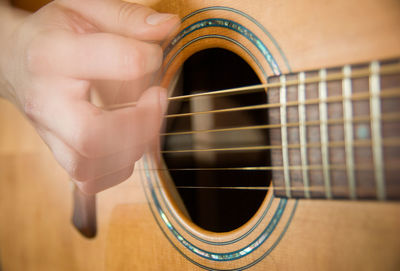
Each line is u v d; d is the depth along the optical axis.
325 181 0.23
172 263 0.28
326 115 0.23
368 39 0.22
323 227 0.23
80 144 0.25
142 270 0.29
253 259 0.25
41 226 0.35
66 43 0.25
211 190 0.33
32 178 0.36
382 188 0.22
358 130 0.22
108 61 0.25
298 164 0.24
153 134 0.27
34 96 0.26
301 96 0.23
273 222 0.25
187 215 0.29
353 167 0.22
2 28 0.29
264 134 0.33
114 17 0.27
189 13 0.27
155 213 0.29
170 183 0.29
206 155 0.33
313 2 0.23
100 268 0.32
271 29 0.25
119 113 0.25
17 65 0.27
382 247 0.22
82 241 0.32
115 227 0.30
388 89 0.22
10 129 0.37
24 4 0.34
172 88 0.30
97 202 0.31
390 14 0.22
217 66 0.33
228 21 0.26
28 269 0.37
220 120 0.33
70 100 0.25
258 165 0.33
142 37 0.27
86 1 0.28
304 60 0.24
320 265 0.23
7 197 0.38
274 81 0.24
